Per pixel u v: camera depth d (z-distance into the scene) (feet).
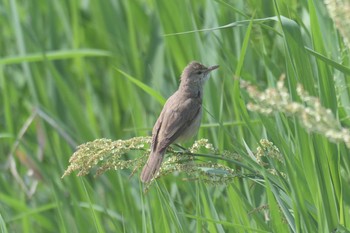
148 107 44.62
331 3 19.72
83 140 44.16
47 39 51.42
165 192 30.32
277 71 34.30
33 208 42.45
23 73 53.42
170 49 42.42
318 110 19.30
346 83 31.94
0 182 44.16
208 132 39.65
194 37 41.37
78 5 52.49
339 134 19.16
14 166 44.57
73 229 36.78
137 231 34.73
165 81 45.37
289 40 27.78
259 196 32.91
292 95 27.50
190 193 34.40
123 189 35.06
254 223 30.58
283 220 27.86
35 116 46.73
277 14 27.61
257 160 27.89
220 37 40.32
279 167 30.66
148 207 30.68
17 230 42.93
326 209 26.63
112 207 41.73
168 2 42.34
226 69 36.63
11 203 40.40
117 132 47.73
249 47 39.68
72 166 26.86
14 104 51.90
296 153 28.09
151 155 28.89
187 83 36.47
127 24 49.98
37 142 49.06
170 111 34.60
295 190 25.71
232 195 29.19
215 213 29.30
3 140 49.11
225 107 39.73
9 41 54.13
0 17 53.52
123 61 47.16
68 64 53.31
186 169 27.63
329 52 33.76
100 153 26.99
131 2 48.39
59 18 52.31
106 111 50.06
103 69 51.90
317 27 29.68
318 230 26.25
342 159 30.53
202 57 39.75
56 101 48.47
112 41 48.75
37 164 42.73
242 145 32.96
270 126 27.66
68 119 48.11
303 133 27.07
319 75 28.48
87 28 53.62
